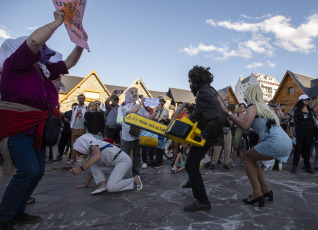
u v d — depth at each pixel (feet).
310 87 86.74
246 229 7.41
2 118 6.35
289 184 13.64
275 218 8.37
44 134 7.14
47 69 7.66
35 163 6.70
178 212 8.79
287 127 22.06
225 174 16.75
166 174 16.60
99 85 98.58
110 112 21.29
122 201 10.05
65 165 20.08
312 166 21.29
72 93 93.76
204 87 8.67
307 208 9.47
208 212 8.84
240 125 9.17
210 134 8.20
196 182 8.96
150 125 9.59
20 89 6.56
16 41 7.44
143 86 107.04
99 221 7.84
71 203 9.73
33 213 8.52
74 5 6.87
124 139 13.74
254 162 10.13
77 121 21.07
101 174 11.42
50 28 6.08
